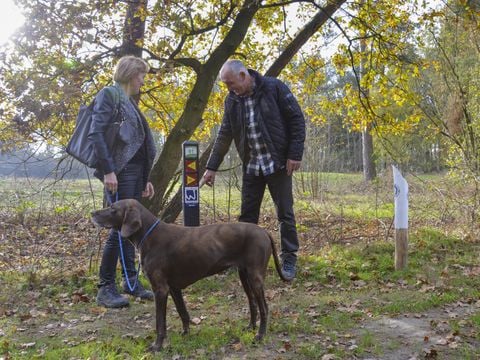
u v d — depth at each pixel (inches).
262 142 230.8
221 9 353.7
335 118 1171.9
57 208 336.5
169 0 307.6
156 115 447.5
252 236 169.5
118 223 171.5
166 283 167.5
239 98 231.0
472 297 219.5
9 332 183.3
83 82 330.6
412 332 180.4
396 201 262.5
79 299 223.3
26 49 304.5
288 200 239.0
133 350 163.8
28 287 243.4
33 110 300.5
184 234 169.2
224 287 239.8
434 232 341.7
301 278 253.8
